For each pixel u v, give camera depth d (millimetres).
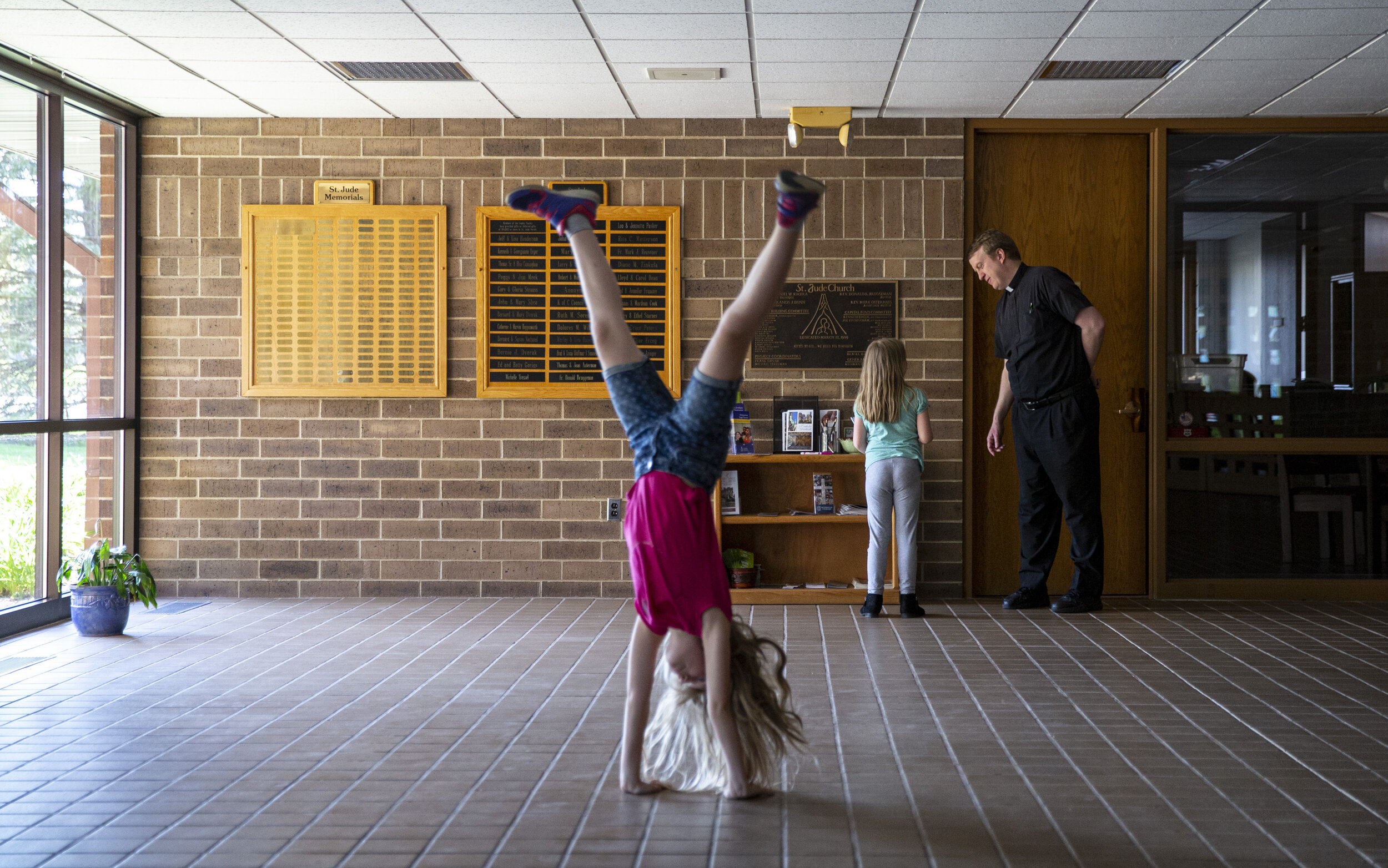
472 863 2471
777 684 3051
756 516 6156
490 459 6461
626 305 6406
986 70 5473
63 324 5730
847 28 4848
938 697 4039
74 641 5129
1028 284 5895
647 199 6414
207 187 6457
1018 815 2781
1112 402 6547
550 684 4258
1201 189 6469
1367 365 6449
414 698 4035
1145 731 3586
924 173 6383
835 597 6176
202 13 4691
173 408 6480
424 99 6027
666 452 2861
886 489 5727
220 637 5238
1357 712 3828
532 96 5953
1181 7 4590
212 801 2900
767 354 6418
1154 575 6434
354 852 2537
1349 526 6441
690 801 2893
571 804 2873
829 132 6391
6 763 3246
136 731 3586
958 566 6391
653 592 2836
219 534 6488
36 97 5555
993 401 6562
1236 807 2846
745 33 4910
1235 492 6465
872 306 6395
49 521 5676
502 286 6422
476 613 5883
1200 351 6473
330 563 6477
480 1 4535
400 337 6441
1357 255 6453
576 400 6430
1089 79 5668
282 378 6445
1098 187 6500
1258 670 4492
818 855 2516
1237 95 5957
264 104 6148
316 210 6418
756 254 6402
